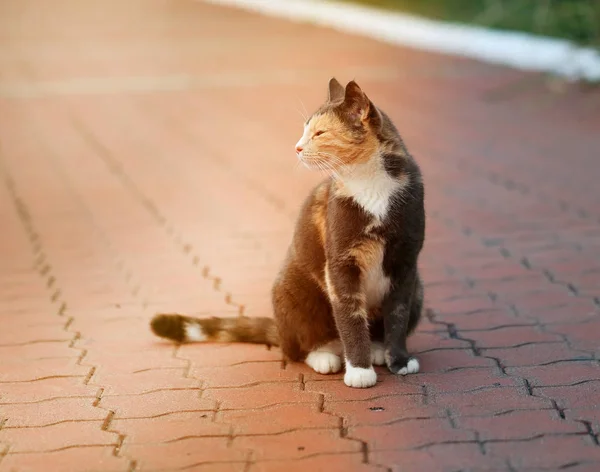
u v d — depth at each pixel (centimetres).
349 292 239
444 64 632
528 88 537
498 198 344
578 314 265
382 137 238
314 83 599
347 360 240
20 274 303
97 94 604
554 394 233
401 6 909
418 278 251
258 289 287
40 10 1112
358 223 237
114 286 292
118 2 1173
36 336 266
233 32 865
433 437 221
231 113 528
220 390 240
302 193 359
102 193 372
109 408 236
